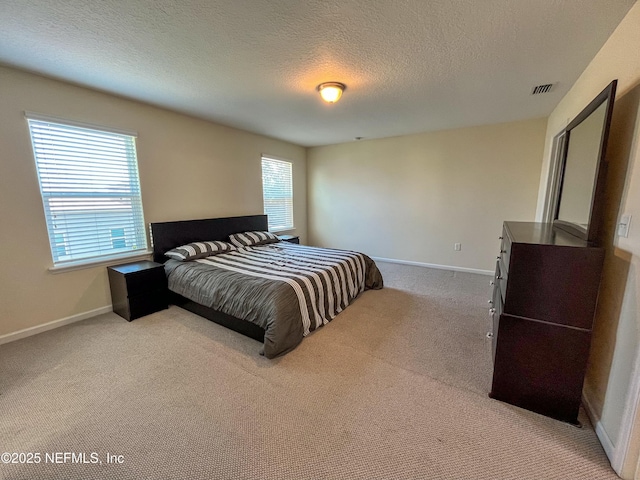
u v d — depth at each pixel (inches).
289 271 109.0
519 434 58.2
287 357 85.5
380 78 97.9
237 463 51.8
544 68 90.6
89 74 93.8
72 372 78.1
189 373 77.7
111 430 59.0
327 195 229.5
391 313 117.1
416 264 198.4
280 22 66.2
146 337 97.4
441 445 55.5
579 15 63.8
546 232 80.4
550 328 60.6
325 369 79.5
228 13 62.6
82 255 110.4
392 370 79.1
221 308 97.9
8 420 61.6
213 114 140.0
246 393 69.9
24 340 94.9
